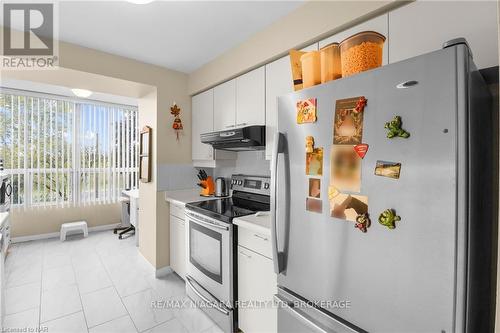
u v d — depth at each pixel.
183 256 2.53
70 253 3.35
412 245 0.81
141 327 1.91
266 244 1.58
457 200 0.72
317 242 1.07
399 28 1.24
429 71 0.77
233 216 1.83
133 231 4.29
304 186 1.12
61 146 3.94
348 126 0.96
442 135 0.75
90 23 1.86
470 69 0.76
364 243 0.92
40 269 2.87
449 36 1.10
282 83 1.82
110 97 4.01
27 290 2.42
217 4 1.64
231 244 1.81
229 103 2.33
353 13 1.37
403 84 0.82
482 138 0.91
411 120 0.81
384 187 0.87
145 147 2.93
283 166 1.21
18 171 3.63
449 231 0.74
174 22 1.85
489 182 1.02
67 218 4.12
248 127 1.90
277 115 1.25
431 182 0.77
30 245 3.63
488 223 1.00
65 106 3.94
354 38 1.05
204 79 2.62
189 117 2.94
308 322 1.10
